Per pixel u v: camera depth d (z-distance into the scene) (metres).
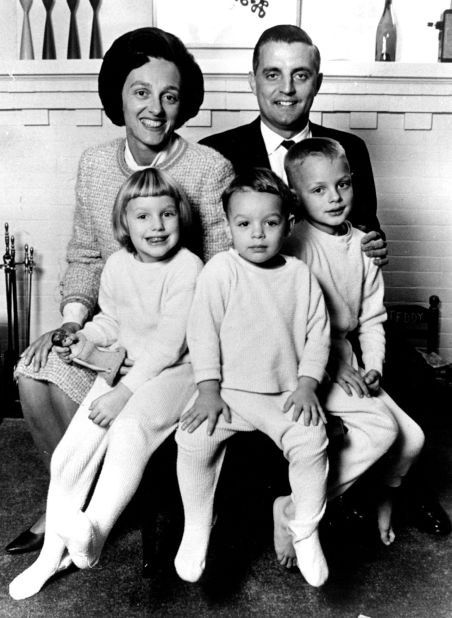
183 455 1.57
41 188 3.15
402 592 1.70
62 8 3.10
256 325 1.62
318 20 3.10
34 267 3.22
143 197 1.64
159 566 1.80
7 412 2.95
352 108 3.04
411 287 3.23
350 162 2.33
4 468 2.43
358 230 1.88
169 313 1.67
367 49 3.12
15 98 3.05
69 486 1.65
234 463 1.67
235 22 3.06
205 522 1.59
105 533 1.51
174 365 1.70
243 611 1.62
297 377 1.65
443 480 2.34
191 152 1.91
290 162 1.78
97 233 1.98
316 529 1.54
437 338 3.27
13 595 1.66
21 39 3.07
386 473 1.84
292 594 1.69
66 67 2.99
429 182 3.13
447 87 3.00
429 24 3.05
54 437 1.85
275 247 1.60
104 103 1.95
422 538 1.96
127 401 1.64
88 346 1.73
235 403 1.60
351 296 1.83
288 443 1.55
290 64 2.15
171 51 1.80
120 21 3.12
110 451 1.57
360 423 1.70
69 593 1.68
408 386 2.09
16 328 3.09
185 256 1.71
